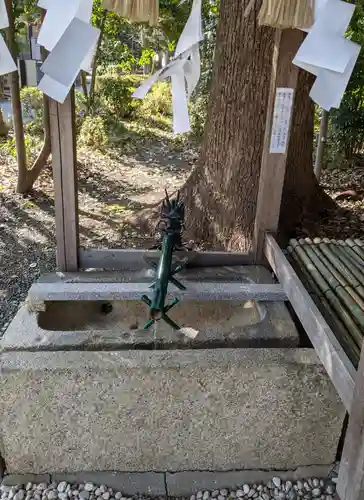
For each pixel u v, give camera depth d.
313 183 4.32
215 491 1.98
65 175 2.32
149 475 2.03
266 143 2.40
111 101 9.12
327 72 1.91
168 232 2.01
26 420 1.89
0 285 3.59
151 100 9.98
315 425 1.99
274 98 2.29
